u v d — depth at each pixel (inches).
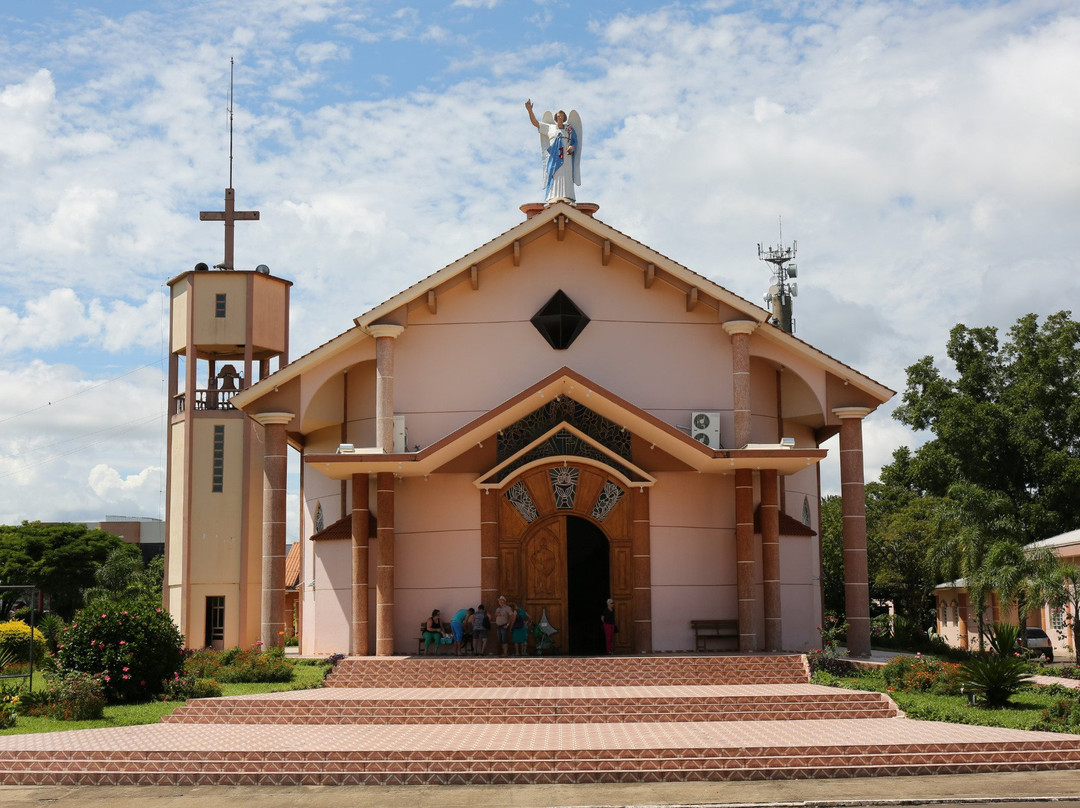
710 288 1173.7
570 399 1149.7
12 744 721.6
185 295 1398.9
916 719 817.5
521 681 987.9
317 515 1311.5
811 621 1225.4
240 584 1337.4
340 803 591.8
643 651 1125.7
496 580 1140.5
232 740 733.3
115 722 842.2
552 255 1201.4
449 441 1082.1
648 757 660.7
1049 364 2048.5
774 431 1242.0
